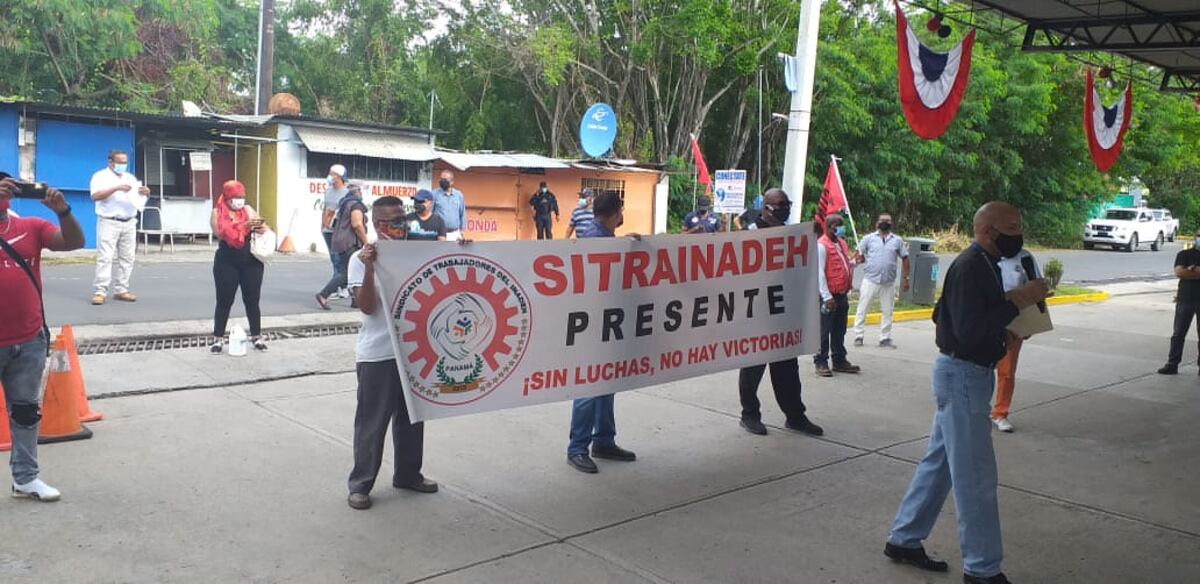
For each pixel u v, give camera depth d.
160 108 27.22
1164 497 5.89
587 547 4.68
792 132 11.74
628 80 28.84
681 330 6.04
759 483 5.85
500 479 5.71
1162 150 38.34
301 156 20.75
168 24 27.59
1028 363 10.94
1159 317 16.12
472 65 30.28
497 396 5.23
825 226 9.27
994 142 35.22
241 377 7.93
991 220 4.25
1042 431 7.60
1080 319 15.49
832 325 9.54
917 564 4.56
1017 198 38.53
